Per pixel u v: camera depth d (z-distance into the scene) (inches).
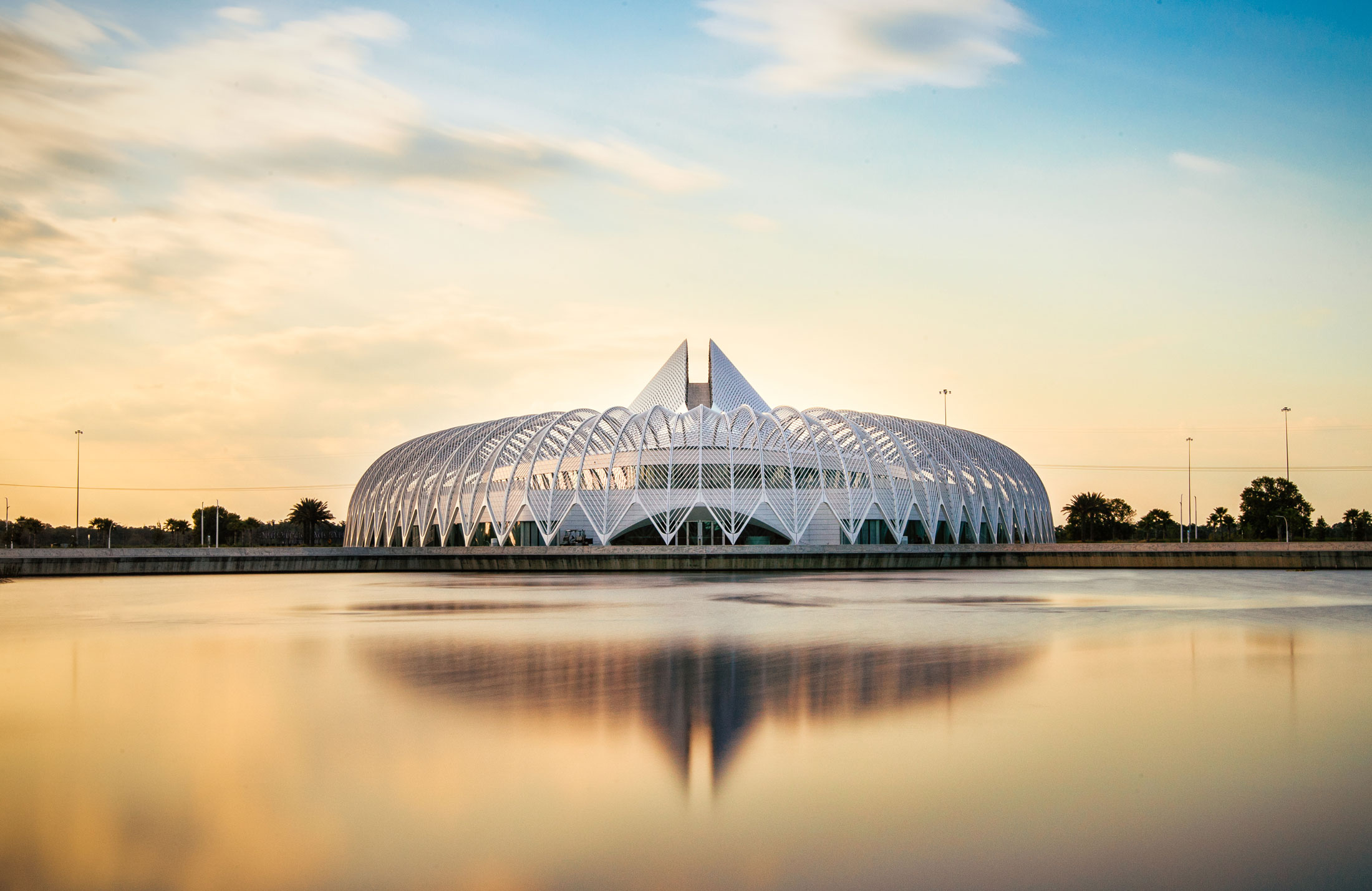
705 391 4940.9
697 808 682.8
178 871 585.0
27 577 3393.2
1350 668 1184.2
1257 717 928.3
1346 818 663.1
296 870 586.9
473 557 3700.8
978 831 642.8
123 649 1378.0
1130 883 566.6
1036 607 1953.7
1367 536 6653.5
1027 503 4869.6
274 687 1081.4
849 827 649.6
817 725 899.4
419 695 1032.2
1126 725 900.6
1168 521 7445.9
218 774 758.5
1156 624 1630.2
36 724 912.3
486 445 4202.8
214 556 3666.3
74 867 589.9
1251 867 588.1
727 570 3543.3
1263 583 2743.6
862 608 1932.8
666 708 965.8
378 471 4849.9
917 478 4131.4
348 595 2405.3
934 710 959.0
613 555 3572.8
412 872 584.1
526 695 1029.2
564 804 692.7
